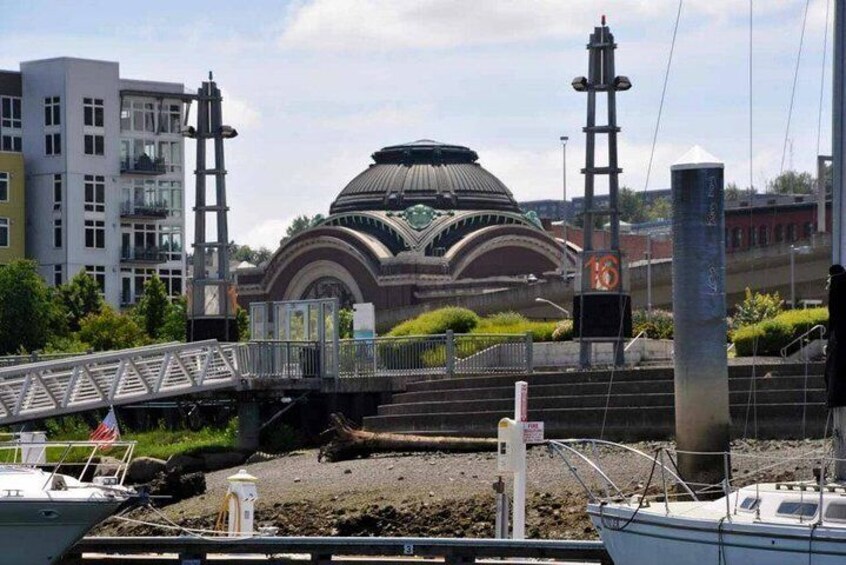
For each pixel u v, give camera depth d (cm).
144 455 6638
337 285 15250
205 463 6450
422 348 7081
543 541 3747
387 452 5950
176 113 15812
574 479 4938
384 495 5044
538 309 12312
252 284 15900
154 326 12431
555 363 7312
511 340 7225
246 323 11944
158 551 3938
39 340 11881
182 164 15850
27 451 4941
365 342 7106
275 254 15638
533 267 15350
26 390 6181
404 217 15400
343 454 5956
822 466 3362
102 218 15350
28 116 15338
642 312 8662
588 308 6919
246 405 6812
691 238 4234
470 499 4825
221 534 4347
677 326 4250
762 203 16150
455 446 5841
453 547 3784
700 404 4222
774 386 5503
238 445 6756
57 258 15162
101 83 15338
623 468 5025
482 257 15088
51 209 15212
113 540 3956
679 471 4241
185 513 5116
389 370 7094
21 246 15150
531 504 4688
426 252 15025
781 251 11500
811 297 11738
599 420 5691
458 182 15900
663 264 11519
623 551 3538
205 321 8412
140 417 7269
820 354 6700
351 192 16112
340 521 4756
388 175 15988
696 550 3381
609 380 5947
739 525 3309
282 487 5394
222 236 8556
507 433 3953
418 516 4728
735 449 5159
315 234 15262
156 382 6500
